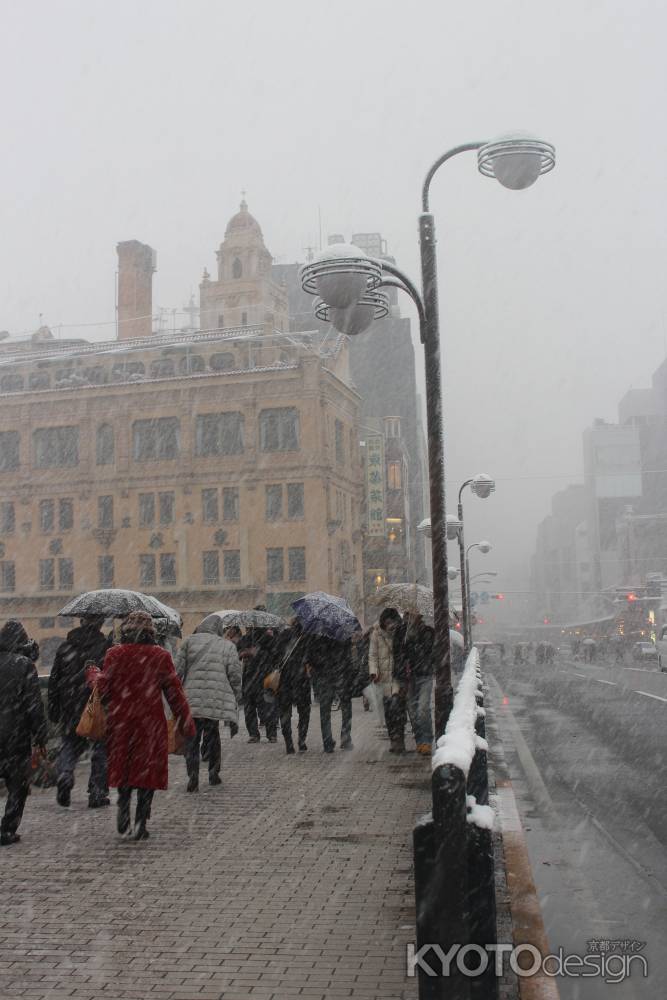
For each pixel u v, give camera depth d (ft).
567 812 34.68
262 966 17.25
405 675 46.39
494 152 32.50
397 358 346.95
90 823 30.58
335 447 213.25
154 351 219.82
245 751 49.21
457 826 12.80
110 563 209.67
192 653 37.63
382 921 19.84
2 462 218.59
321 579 197.88
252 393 204.03
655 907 22.88
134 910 20.80
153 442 210.59
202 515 205.57
